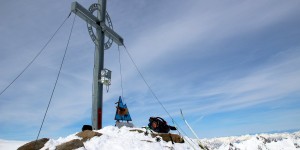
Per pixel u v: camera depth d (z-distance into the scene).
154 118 14.32
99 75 17.75
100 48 18.11
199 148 13.20
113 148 11.09
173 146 12.50
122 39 20.59
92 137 11.80
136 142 11.79
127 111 16.69
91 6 17.66
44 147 11.09
